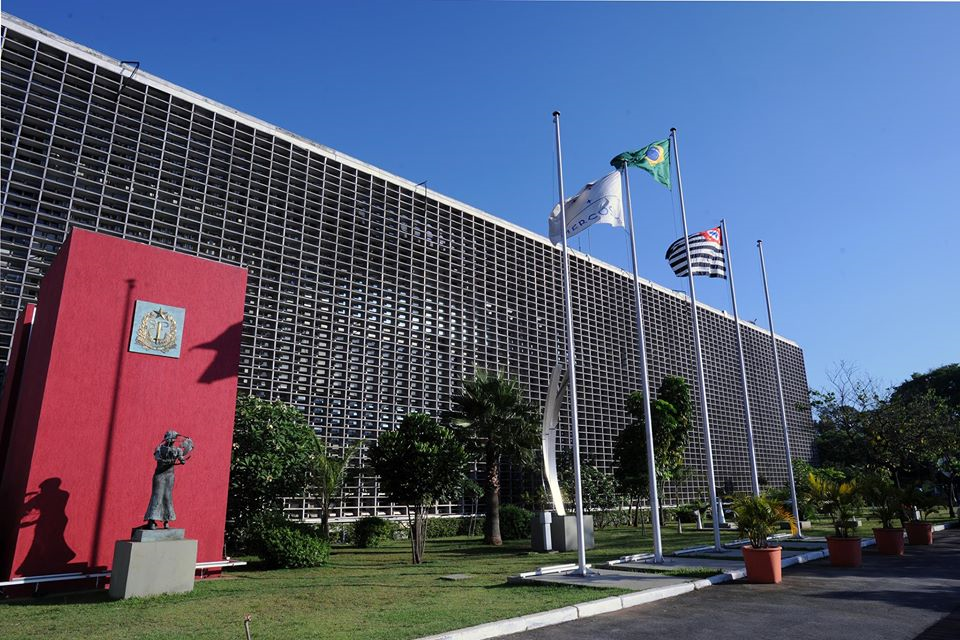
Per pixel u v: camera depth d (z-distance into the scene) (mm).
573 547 21234
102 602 10492
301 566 16094
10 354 17328
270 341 23547
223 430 14625
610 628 7957
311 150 27297
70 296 13078
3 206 18094
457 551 21641
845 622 8164
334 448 24594
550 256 38750
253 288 23391
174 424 13883
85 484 12570
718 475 47844
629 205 14930
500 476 32094
